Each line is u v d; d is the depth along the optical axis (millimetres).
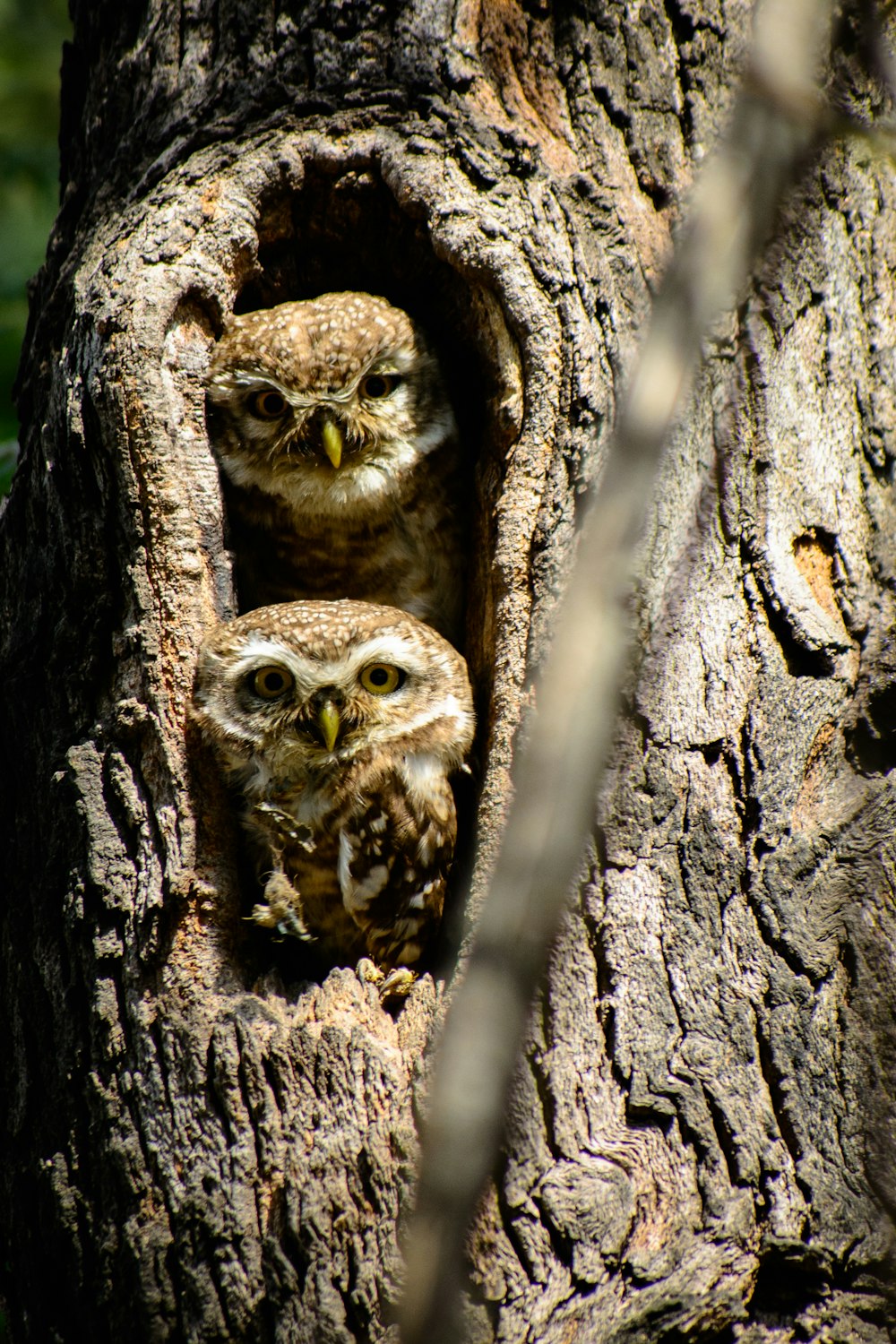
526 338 7344
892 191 8047
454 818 8164
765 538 6965
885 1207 5754
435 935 8219
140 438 7320
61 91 9633
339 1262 5691
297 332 8891
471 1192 3066
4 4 14016
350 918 8094
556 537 7066
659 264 7422
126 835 6918
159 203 7891
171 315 7594
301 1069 6145
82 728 7246
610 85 7902
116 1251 6152
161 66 8461
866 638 6965
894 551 7184
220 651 7508
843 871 6414
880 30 4871
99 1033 6578
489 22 7988
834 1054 6055
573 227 7523
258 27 8219
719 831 6414
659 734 6516
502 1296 5398
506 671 6961
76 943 6809
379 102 7898
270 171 7883
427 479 9312
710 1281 5469
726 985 6152
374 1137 5867
